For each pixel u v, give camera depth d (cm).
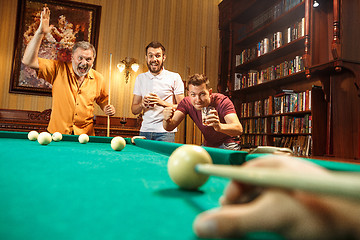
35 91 474
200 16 587
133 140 217
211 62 585
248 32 486
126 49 530
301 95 353
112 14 527
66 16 493
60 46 486
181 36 570
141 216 43
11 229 36
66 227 37
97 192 58
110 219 41
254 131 458
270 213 32
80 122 298
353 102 301
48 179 69
